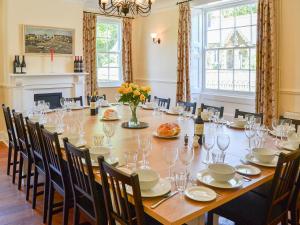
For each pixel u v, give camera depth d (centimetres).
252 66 541
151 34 693
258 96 490
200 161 223
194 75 640
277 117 473
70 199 249
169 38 666
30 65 570
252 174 196
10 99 550
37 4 566
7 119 383
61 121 347
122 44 721
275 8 462
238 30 561
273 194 189
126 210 165
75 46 623
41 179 368
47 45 584
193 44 629
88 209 220
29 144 318
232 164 216
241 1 548
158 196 163
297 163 198
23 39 554
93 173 196
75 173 221
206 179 186
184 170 194
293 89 456
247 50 548
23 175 363
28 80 564
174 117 391
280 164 182
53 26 589
